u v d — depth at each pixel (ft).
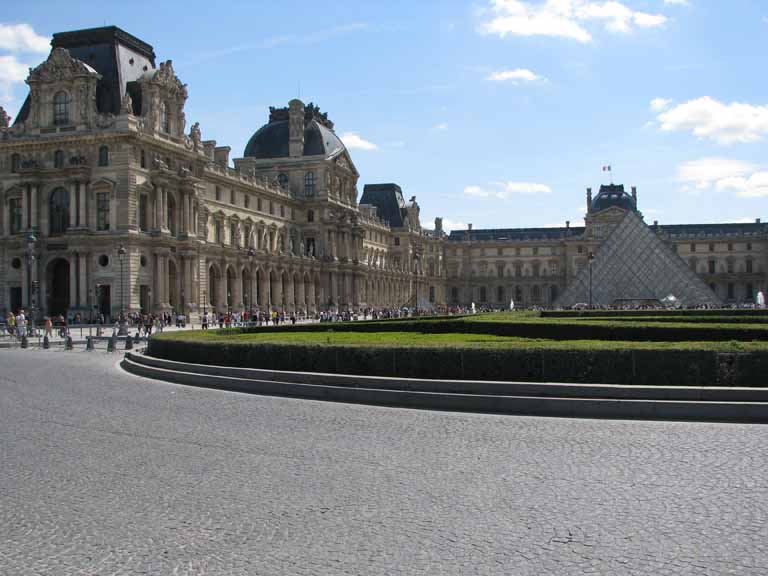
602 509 54.03
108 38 360.89
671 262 489.67
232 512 54.03
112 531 50.29
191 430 85.05
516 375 107.04
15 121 378.12
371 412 98.12
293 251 547.49
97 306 335.26
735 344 101.71
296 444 77.10
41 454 72.69
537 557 45.21
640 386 96.37
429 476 63.62
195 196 381.19
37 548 47.34
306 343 125.08
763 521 51.11
